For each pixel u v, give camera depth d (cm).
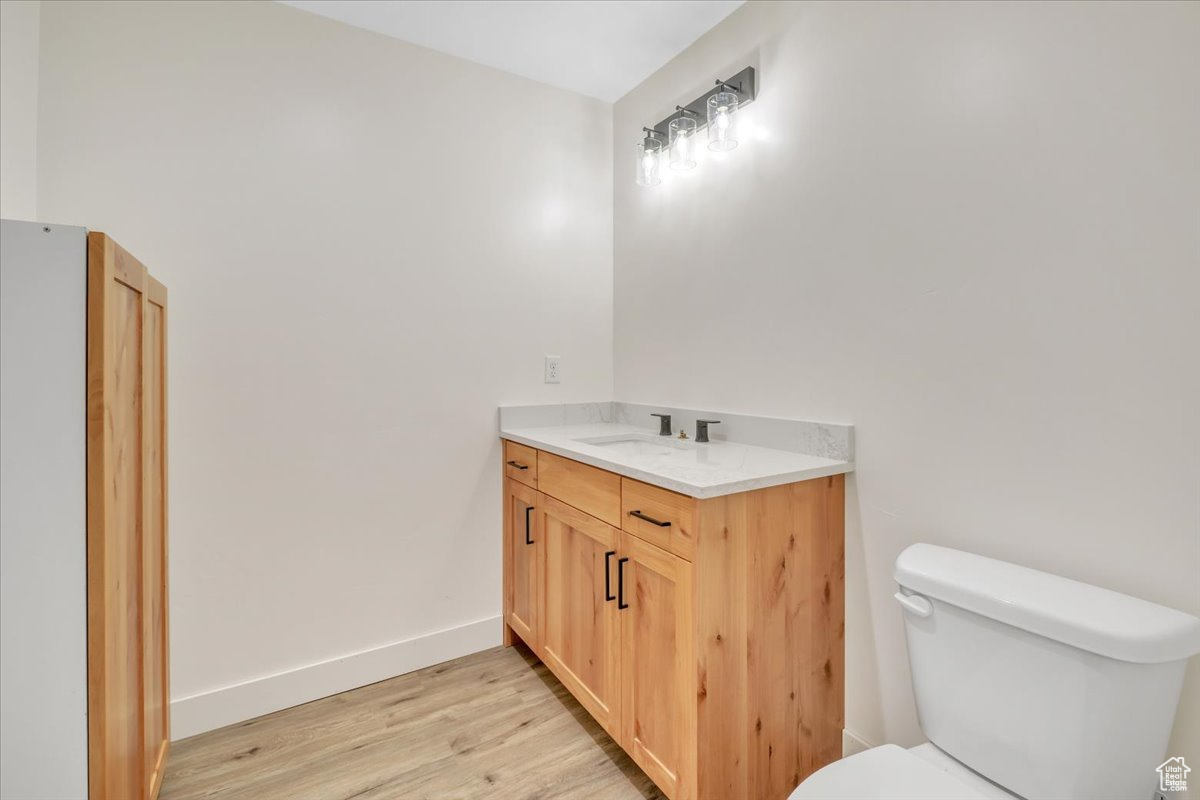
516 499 214
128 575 107
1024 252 116
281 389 180
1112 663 86
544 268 232
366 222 193
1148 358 100
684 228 209
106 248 89
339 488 191
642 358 232
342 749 162
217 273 170
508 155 222
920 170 134
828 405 158
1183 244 96
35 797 86
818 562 147
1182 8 95
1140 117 100
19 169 135
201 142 167
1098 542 107
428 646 209
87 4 153
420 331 204
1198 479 95
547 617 190
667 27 194
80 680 88
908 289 137
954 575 109
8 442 84
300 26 182
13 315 84
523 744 165
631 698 145
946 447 130
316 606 188
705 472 136
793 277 167
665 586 133
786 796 141
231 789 147
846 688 154
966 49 125
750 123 180
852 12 149
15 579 84
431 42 202
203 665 170
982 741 103
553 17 188
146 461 121
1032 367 115
